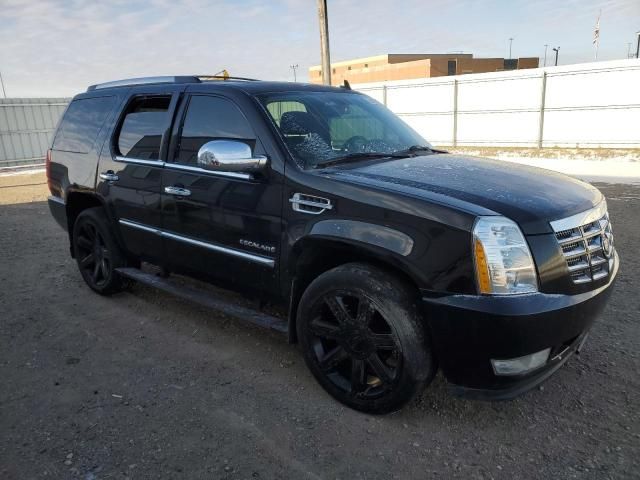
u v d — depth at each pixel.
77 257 5.29
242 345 4.00
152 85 4.44
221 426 2.99
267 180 3.35
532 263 2.61
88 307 4.85
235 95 3.67
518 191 2.96
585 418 2.97
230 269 3.71
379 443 2.81
